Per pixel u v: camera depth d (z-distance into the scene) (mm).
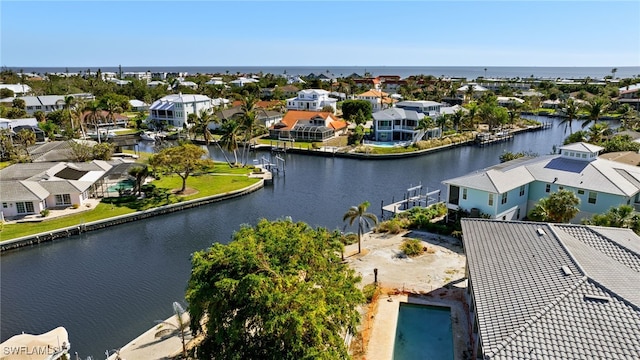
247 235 26406
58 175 59656
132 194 60500
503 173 44875
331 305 20109
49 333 24969
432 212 49344
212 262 22375
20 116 121000
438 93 179375
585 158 46688
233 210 58031
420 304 30172
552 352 17719
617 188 41000
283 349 19094
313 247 24172
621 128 96250
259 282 19422
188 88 193750
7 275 39469
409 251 38438
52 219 50656
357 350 25391
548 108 174000
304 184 71438
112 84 194125
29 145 86438
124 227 51500
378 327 27656
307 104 141750
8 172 60594
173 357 25766
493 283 23641
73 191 54406
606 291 20234
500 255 26562
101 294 35781
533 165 48344
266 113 124250
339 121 118125
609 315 18969
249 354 19500
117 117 126938
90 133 112125
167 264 41438
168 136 112688
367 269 35781
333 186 70000
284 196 64562
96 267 40906
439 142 100875
